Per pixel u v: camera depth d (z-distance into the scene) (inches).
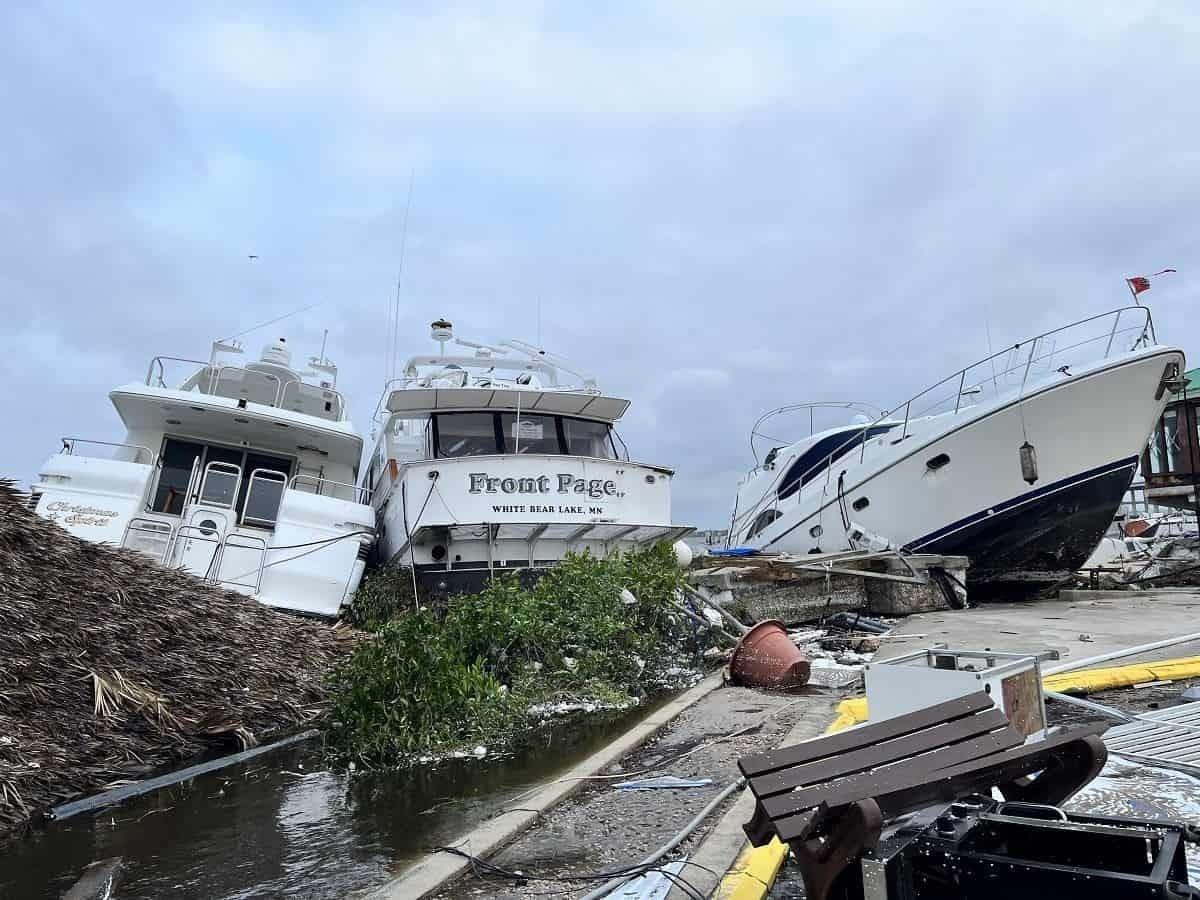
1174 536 1190.3
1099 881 92.4
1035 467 611.5
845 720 249.8
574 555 432.5
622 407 552.4
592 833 169.9
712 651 433.1
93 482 446.6
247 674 318.7
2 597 263.0
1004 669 159.9
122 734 249.4
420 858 167.0
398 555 482.3
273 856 174.7
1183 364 610.9
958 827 109.6
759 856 143.2
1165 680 295.0
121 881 163.8
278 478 558.9
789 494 826.2
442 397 525.0
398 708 262.4
